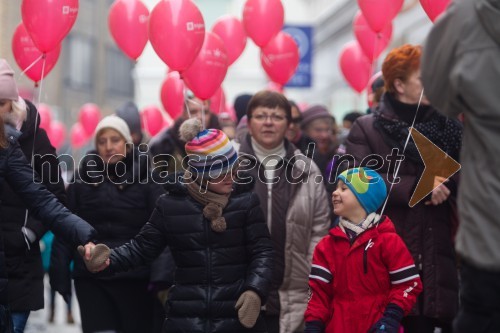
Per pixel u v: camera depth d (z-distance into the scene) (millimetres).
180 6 9680
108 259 7348
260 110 9039
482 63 5418
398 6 11281
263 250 7516
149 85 49469
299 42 30766
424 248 8242
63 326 16078
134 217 9594
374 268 7320
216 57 10695
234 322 7418
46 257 17078
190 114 11070
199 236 7449
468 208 5473
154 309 9977
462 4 5520
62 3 9398
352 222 7477
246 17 13109
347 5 40719
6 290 6887
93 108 26875
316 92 51750
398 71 8336
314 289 7500
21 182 7246
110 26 11906
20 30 10891
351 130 8625
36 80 11031
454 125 8398
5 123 7965
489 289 5363
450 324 8398
